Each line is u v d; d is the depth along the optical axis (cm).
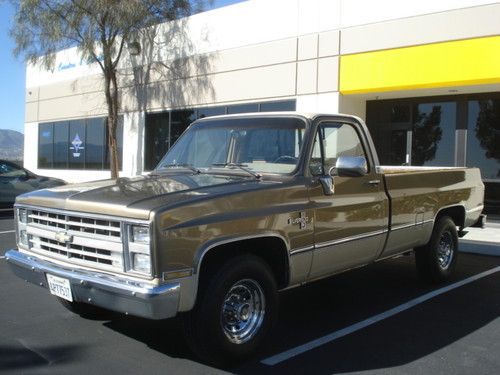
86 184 505
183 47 1820
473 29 1209
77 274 419
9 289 671
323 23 1452
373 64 1361
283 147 513
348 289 696
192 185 454
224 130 564
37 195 481
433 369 436
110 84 2047
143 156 1988
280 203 460
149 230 380
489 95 1370
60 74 2395
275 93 1562
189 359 449
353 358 457
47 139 2503
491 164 1377
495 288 704
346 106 1462
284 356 460
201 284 417
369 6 1365
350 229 531
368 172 562
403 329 536
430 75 1273
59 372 419
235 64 1667
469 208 767
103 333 510
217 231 409
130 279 391
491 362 453
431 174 667
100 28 1778
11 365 432
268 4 1573
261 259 452
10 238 1083
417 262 707
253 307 448
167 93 1884
